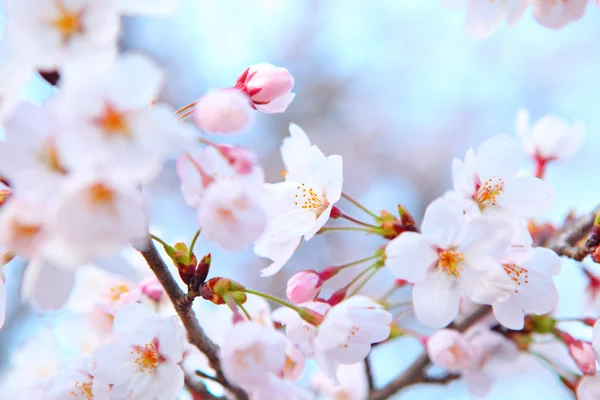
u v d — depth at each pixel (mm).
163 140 378
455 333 466
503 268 428
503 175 441
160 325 425
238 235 393
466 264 429
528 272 436
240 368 412
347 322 424
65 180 376
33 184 376
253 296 449
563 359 506
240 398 444
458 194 433
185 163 408
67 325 479
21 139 379
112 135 377
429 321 428
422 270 429
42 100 385
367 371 494
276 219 441
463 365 463
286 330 434
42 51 383
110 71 379
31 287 382
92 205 373
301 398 416
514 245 432
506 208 439
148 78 380
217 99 396
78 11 386
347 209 1024
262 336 414
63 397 431
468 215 431
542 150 517
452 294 429
